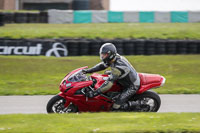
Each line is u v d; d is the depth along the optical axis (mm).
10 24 76438
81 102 21766
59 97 21562
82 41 51562
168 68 43344
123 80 21734
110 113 19562
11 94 30594
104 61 21453
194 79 37938
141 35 63000
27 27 71188
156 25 78562
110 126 15891
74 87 21312
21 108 25172
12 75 38812
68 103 21641
